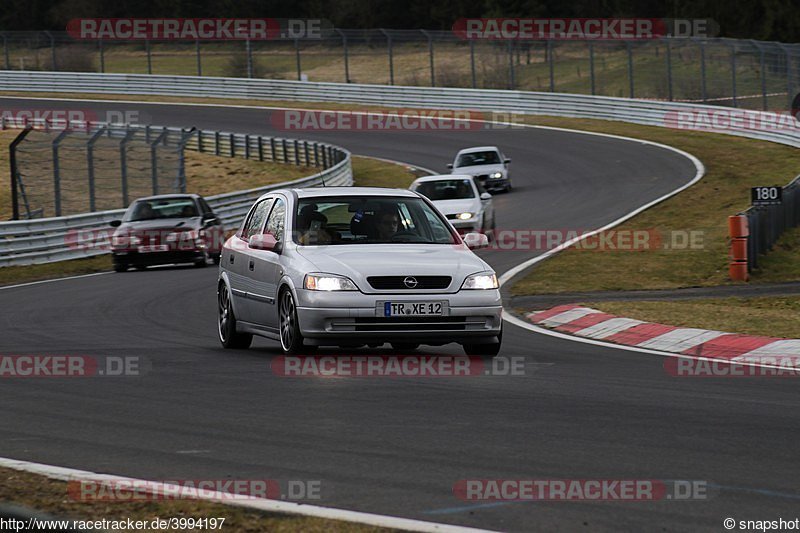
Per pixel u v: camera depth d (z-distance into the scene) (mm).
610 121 181750
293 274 36812
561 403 29922
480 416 27969
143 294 66812
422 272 36188
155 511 19094
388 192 40906
